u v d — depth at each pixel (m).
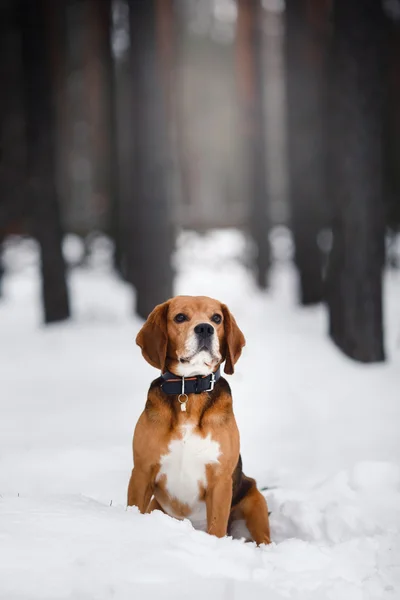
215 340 4.32
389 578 3.74
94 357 13.57
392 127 24.58
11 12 25.89
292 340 14.88
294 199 20.42
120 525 3.60
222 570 3.32
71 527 3.51
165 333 4.37
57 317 18.19
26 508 3.82
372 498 5.25
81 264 33.03
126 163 31.25
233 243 38.06
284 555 3.81
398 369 11.74
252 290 26.83
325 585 3.39
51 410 9.52
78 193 45.59
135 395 10.45
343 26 12.50
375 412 9.15
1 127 29.91
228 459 4.32
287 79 20.62
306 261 20.33
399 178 24.75
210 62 46.94
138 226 17.19
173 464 4.29
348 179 12.35
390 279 24.12
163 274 17.20
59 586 2.91
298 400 9.99
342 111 12.52
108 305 22.44
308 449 7.53
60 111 36.09
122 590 2.91
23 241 35.59
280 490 5.71
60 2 27.58
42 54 18.05
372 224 12.28
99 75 33.22
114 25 26.42
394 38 23.92
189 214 43.47
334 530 4.91
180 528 3.68
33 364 13.13
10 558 3.09
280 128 45.00
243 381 11.38
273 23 34.81
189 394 4.29
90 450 7.22
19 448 7.40
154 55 16.95
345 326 12.57
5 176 31.67
